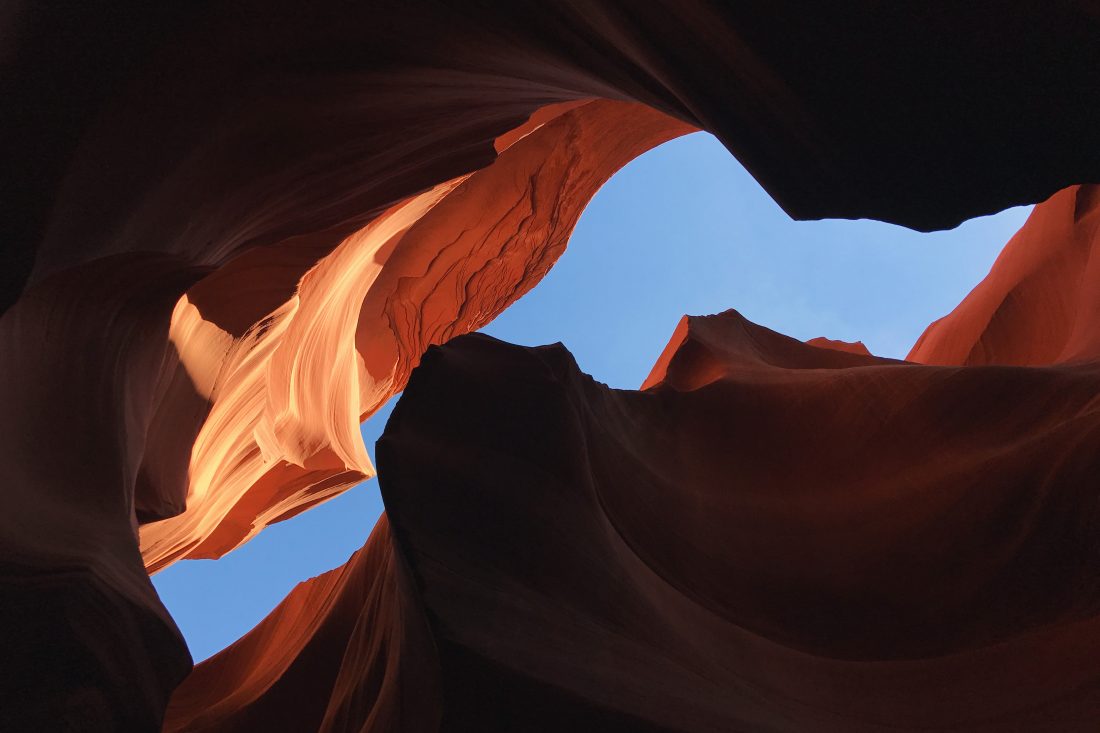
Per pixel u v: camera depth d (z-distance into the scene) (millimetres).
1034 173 2598
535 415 5242
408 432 4656
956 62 2395
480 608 3477
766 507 6816
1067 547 5188
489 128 6148
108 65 3094
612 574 4410
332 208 5707
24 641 2977
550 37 3867
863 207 3055
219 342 6844
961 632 5074
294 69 3873
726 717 3486
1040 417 6562
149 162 3482
